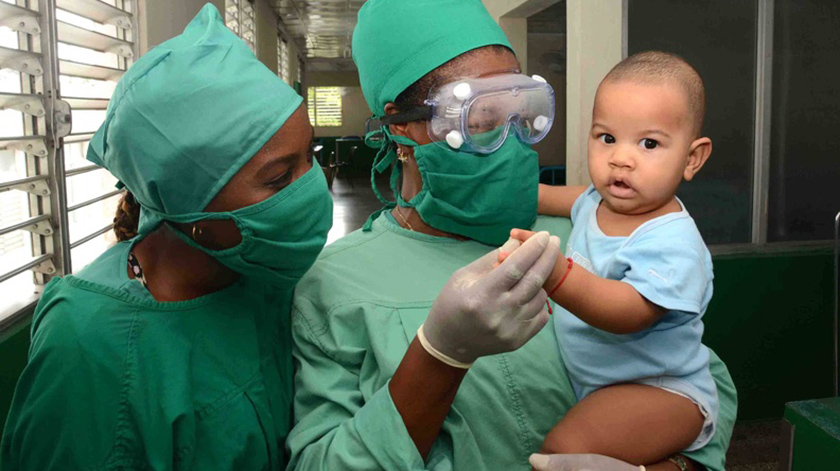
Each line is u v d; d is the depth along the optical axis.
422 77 1.13
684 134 1.05
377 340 1.08
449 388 0.91
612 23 3.59
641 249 1.02
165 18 3.96
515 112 1.12
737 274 3.66
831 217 3.85
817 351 3.78
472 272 0.89
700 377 1.09
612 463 0.98
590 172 1.12
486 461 1.08
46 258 2.56
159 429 0.94
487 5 5.86
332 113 23.17
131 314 0.95
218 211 0.91
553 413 1.13
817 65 3.75
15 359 2.18
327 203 0.99
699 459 1.09
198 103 0.89
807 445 1.89
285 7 12.73
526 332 0.86
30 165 2.52
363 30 1.24
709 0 3.62
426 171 1.15
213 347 1.01
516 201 1.16
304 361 1.14
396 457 0.88
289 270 1.01
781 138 3.76
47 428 0.93
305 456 0.98
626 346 1.07
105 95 3.24
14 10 2.32
